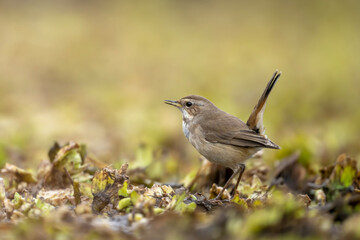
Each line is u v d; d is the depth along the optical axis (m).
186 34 29.88
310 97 21.05
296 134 11.76
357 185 8.41
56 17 31.27
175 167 10.60
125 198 6.68
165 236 5.36
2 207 7.10
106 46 27.27
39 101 19.42
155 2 34.06
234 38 29.12
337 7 29.53
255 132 8.88
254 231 5.32
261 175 9.42
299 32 28.81
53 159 8.88
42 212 6.57
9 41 26.47
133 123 16.08
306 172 10.12
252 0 36.06
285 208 5.55
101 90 21.27
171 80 22.80
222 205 7.00
